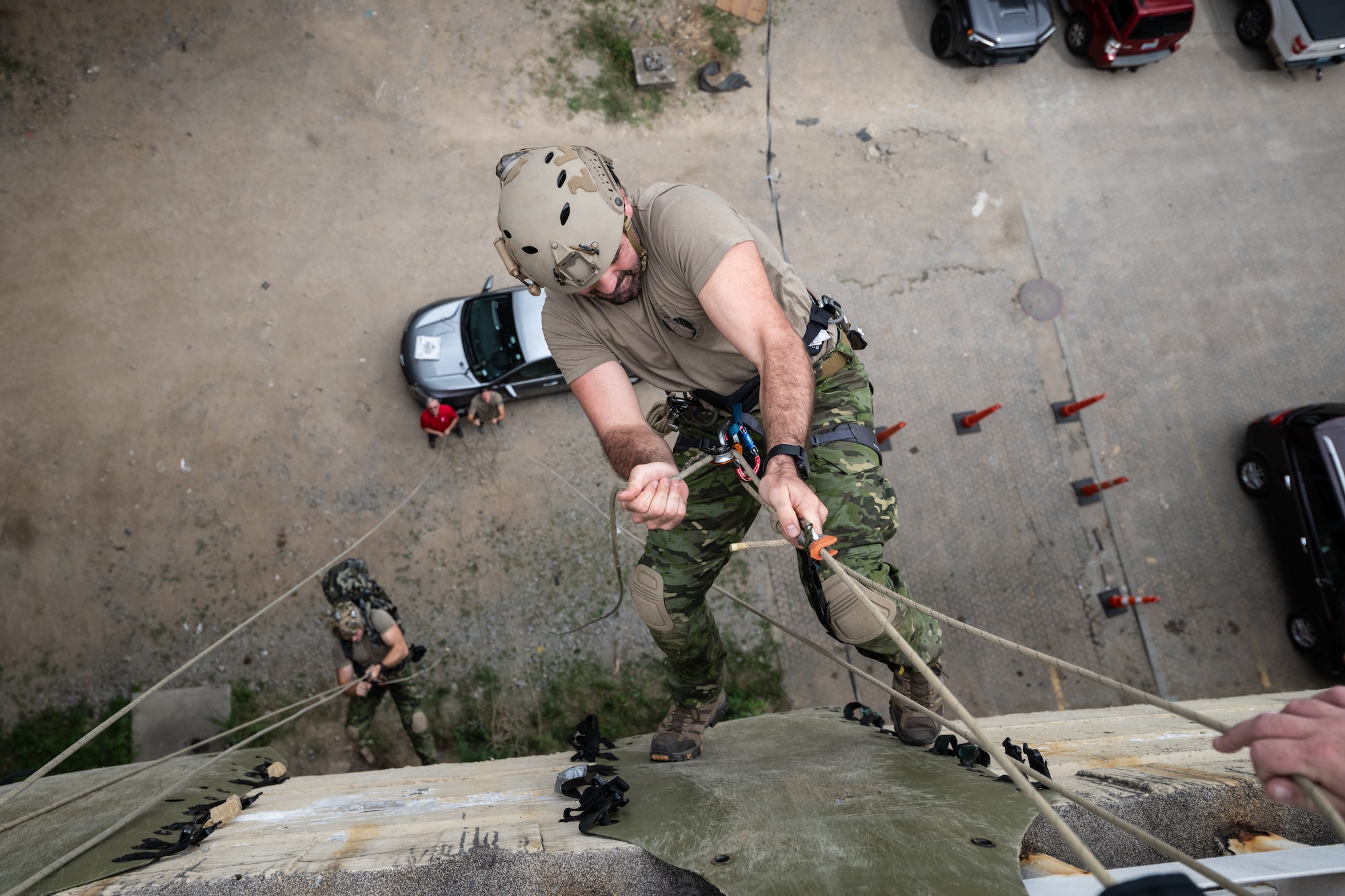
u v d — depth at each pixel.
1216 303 11.60
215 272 10.36
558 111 11.34
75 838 2.17
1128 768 2.46
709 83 11.59
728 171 11.43
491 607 9.70
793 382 2.33
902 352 11.03
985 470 10.73
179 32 10.95
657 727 9.43
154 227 10.41
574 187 2.48
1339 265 11.86
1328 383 11.41
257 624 9.43
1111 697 10.15
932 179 11.70
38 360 9.93
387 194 10.84
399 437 10.09
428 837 2.06
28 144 10.49
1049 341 11.27
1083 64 12.30
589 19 11.67
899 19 12.17
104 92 10.72
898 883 1.54
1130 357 11.31
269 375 10.12
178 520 9.62
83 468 9.68
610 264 2.56
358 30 11.26
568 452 10.23
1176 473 10.96
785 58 11.88
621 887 1.82
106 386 9.92
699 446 3.13
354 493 9.89
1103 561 10.59
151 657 9.27
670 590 2.97
